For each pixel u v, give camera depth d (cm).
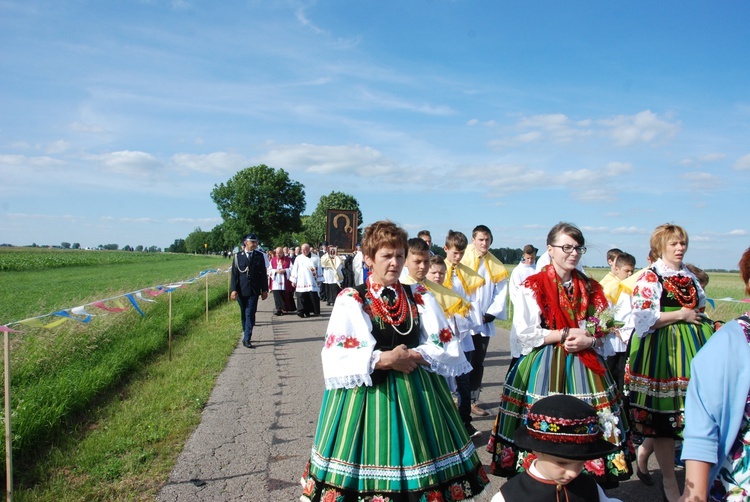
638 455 422
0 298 1861
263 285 991
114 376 698
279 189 7469
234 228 7306
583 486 229
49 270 4697
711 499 202
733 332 199
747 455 193
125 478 414
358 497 281
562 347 355
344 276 1830
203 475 422
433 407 299
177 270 4825
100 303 551
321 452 294
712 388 198
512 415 362
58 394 553
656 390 386
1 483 405
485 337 557
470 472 299
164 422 539
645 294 395
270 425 541
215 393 659
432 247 677
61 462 440
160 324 1078
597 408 344
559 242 357
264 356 894
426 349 306
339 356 291
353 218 2358
